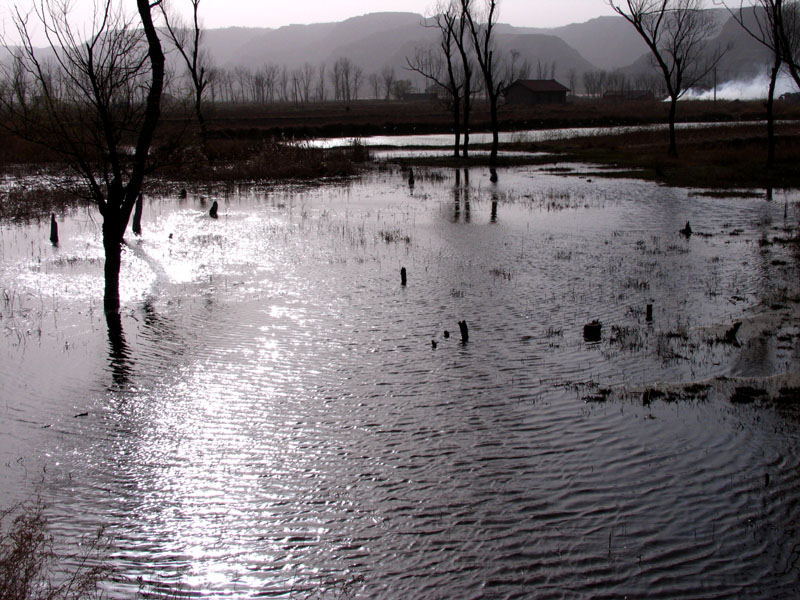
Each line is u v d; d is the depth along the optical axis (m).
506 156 56.59
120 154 16.78
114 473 8.53
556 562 6.70
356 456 8.85
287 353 12.75
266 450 9.07
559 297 16.31
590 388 10.88
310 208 31.50
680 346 12.60
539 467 8.48
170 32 50.97
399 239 23.84
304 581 6.52
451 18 51.78
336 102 197.50
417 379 11.41
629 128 79.44
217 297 16.64
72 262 20.17
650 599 6.18
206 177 42.72
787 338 12.73
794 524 7.22
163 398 10.78
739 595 6.20
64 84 14.84
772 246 21.50
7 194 32.28
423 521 7.41
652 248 21.67
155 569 6.69
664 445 8.95
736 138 53.94
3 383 11.36
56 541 7.10
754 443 8.89
